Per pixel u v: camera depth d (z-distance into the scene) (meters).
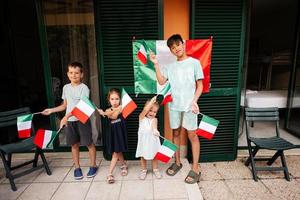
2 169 2.91
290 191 2.46
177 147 2.60
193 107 2.34
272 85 5.27
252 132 3.98
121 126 2.49
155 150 2.50
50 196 2.36
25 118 2.39
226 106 2.91
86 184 2.54
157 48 2.64
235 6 2.67
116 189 2.45
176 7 2.77
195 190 2.41
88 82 3.27
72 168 2.89
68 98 2.55
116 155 2.54
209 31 2.71
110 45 2.75
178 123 2.58
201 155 3.03
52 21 3.05
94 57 3.19
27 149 2.53
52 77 3.18
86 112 2.39
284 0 4.26
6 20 3.25
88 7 3.04
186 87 2.43
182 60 2.43
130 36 2.72
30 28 3.83
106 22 2.69
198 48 2.58
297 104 3.92
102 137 3.02
